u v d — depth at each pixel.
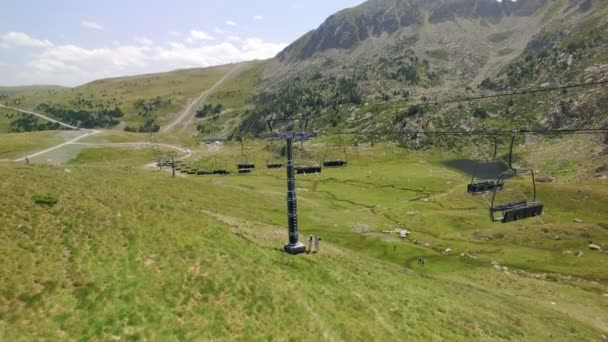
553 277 76.69
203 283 37.22
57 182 48.69
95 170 91.75
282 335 34.03
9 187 43.28
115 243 39.59
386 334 38.44
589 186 129.75
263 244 50.34
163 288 35.25
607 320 59.22
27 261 33.50
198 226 48.03
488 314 49.91
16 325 27.72
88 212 43.28
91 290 32.59
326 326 36.69
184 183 106.44
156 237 42.62
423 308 45.97
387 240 91.38
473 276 72.56
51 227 38.94
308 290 41.59
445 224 111.50
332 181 181.50
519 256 87.81
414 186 168.00
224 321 33.56
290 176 50.75
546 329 50.41
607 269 81.00
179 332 31.06
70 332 28.47
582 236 98.69
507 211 44.28
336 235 93.44
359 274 50.41
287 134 50.41
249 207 101.56
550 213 116.88
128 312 31.55
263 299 37.56
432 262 79.88
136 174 103.12
